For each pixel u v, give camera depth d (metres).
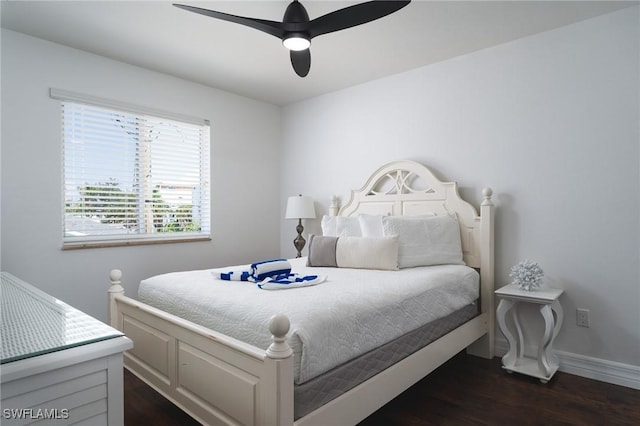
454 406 2.09
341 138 3.91
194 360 1.67
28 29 2.63
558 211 2.62
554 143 2.63
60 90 2.83
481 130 2.97
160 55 3.05
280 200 4.52
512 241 2.82
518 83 2.79
